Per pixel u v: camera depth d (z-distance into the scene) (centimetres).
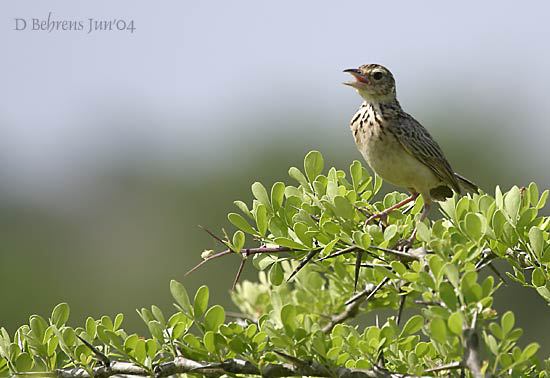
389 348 916
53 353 896
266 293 1246
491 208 892
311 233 917
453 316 698
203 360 879
